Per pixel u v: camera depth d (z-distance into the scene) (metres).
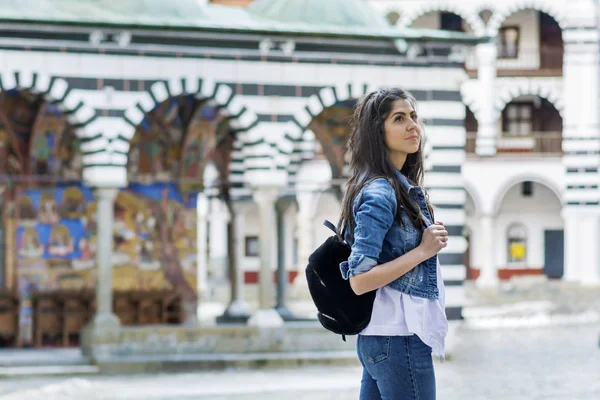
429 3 51.97
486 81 52.53
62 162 27.31
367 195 7.53
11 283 27.08
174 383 22.12
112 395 20.47
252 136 25.05
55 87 23.81
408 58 25.94
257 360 24.67
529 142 53.59
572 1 51.34
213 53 24.75
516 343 30.39
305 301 46.47
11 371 23.39
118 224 27.86
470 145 53.34
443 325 7.67
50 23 23.52
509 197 55.44
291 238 55.44
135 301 27.91
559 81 52.50
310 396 19.94
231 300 30.20
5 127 26.84
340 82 25.47
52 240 27.23
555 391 20.28
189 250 28.47
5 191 27.02
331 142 28.88
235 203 30.00
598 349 28.66
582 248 51.38
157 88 24.39
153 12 24.59
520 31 53.88
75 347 26.88
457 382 21.69
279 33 24.81
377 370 7.60
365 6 26.75
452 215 26.25
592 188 51.22
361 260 7.38
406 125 7.78
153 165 27.98
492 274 51.81
